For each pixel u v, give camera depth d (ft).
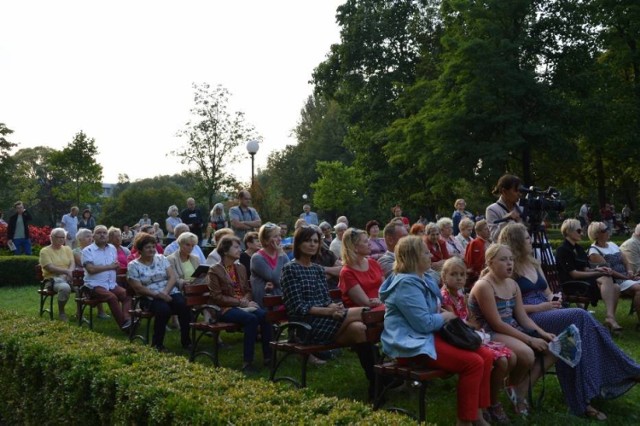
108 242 31.40
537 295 19.45
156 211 208.13
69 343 17.66
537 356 17.58
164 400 12.32
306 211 73.26
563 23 87.25
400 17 111.65
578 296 27.43
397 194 116.37
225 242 24.20
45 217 207.72
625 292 27.84
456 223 50.26
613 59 94.84
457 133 86.94
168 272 27.09
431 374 14.96
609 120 84.48
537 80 84.99
